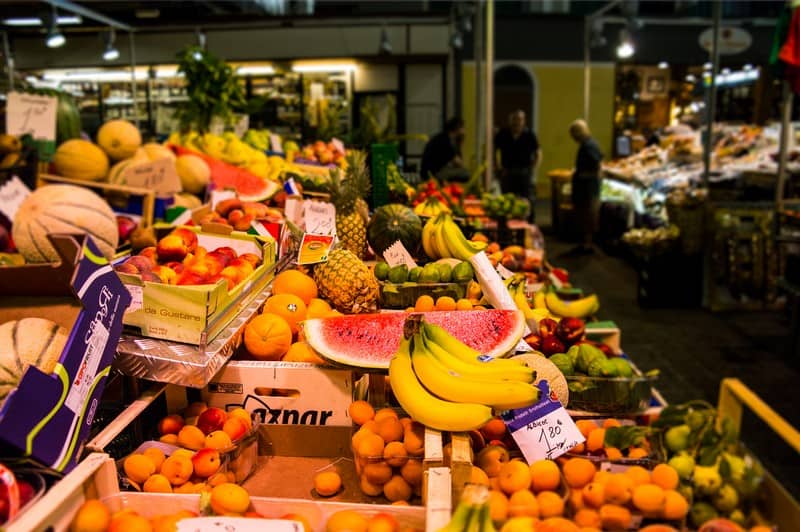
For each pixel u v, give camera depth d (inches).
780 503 46.3
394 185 157.8
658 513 46.3
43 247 96.8
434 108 457.4
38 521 42.6
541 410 58.7
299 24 443.5
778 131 330.6
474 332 69.4
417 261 107.6
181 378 60.9
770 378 164.6
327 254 88.0
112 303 54.9
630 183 339.3
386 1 497.4
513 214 174.9
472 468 51.9
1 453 45.8
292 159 200.5
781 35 180.5
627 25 338.0
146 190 128.6
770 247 222.8
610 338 113.0
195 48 194.4
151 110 444.8
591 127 547.5
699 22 534.3
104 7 390.3
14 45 438.0
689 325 211.6
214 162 155.4
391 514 48.9
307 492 61.9
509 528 45.6
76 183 129.9
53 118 146.9
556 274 150.5
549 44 527.5
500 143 326.6
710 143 239.9
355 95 453.1
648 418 81.9
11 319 57.5
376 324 69.5
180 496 50.3
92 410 53.4
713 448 49.1
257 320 71.8
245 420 65.2
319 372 66.6
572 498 49.0
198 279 71.2
